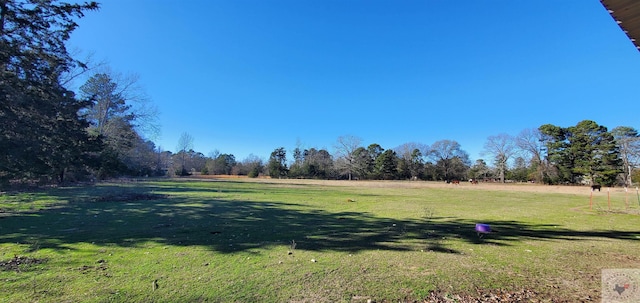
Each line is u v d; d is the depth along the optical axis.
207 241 5.82
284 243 5.76
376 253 5.07
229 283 3.53
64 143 14.16
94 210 10.24
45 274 3.72
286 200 15.48
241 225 7.77
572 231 7.54
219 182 37.12
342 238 6.31
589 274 4.02
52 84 13.07
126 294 3.14
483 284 3.60
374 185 39.50
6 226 7.06
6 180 10.80
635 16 2.68
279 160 65.50
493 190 29.72
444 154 62.81
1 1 10.03
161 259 4.51
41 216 8.66
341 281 3.65
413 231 7.21
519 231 7.46
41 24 11.49
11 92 10.26
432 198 18.56
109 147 28.92
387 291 3.34
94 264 4.19
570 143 45.72
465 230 7.46
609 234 7.14
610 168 40.75
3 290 3.18
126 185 25.02
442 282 3.65
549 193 25.80
